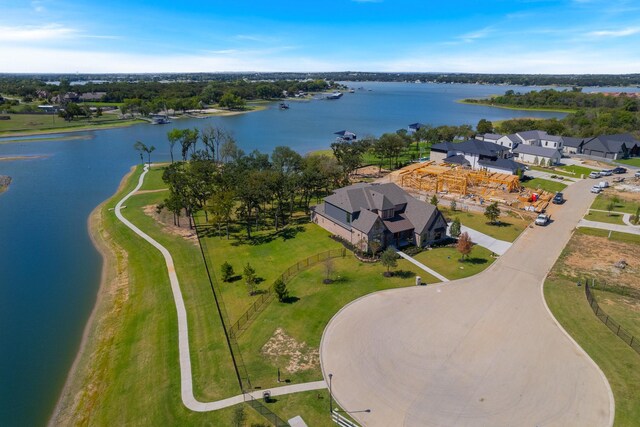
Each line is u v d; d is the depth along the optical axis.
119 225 69.31
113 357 38.06
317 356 35.41
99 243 64.81
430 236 59.69
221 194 64.69
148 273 53.25
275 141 152.75
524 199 78.25
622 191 84.69
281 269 52.66
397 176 100.81
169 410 30.41
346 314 41.44
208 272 52.22
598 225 65.88
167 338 39.09
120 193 88.88
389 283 47.50
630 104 180.88
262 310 43.00
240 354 36.16
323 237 62.44
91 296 49.84
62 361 38.59
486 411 29.20
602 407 29.41
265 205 79.75
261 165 83.75
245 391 31.66
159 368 35.06
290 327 39.72
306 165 83.44
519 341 36.84
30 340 41.50
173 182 68.31
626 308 42.22
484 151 105.00
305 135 166.62
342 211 61.09
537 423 28.14
